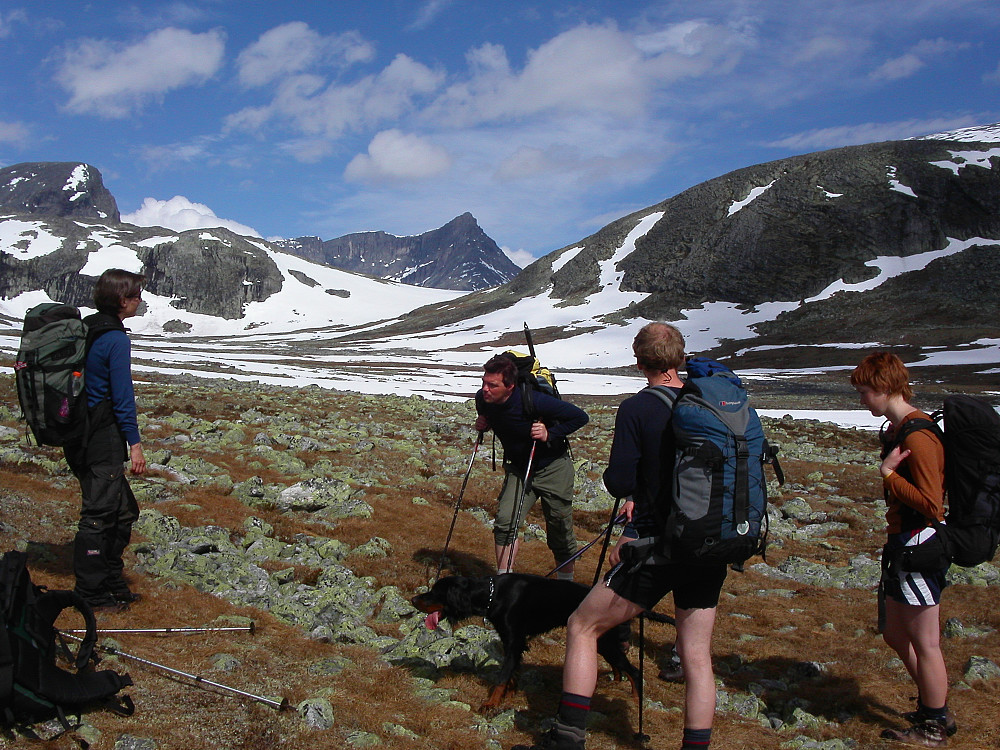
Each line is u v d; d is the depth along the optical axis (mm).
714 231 163375
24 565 4824
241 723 5090
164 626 6602
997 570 11203
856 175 159875
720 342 122125
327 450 16406
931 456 5480
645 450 4906
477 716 5875
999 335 100438
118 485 6707
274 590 8156
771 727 6270
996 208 138875
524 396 7551
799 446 26547
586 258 184625
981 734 6102
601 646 6199
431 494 13742
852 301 127875
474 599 6078
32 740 4531
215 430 17094
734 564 4664
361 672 6352
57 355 6305
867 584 10695
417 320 194875
